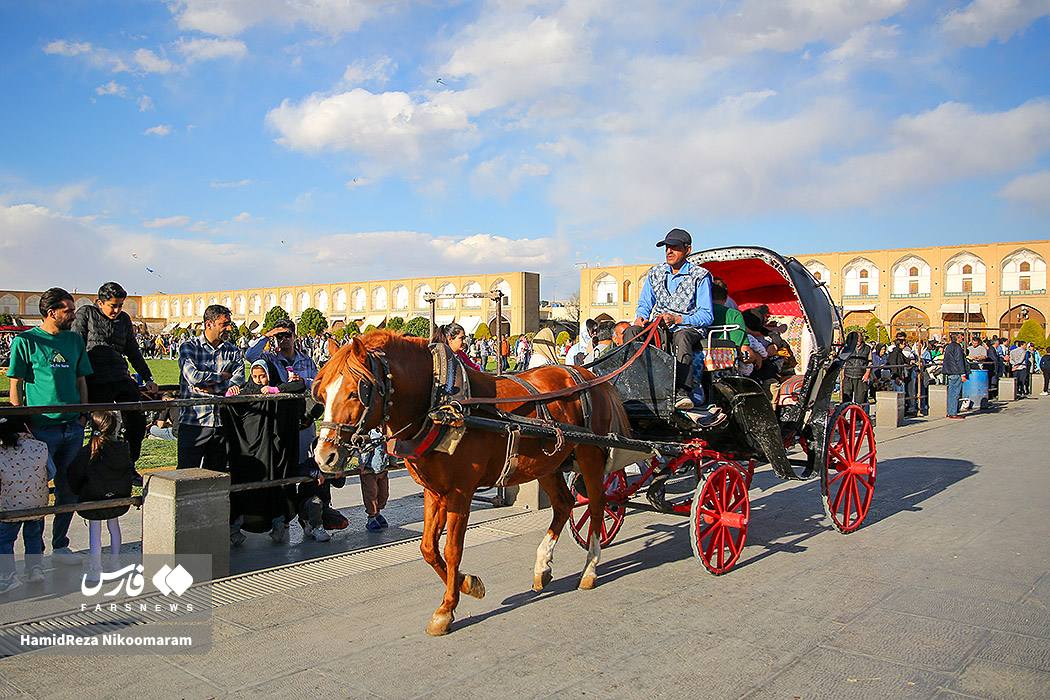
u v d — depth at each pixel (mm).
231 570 6387
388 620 5207
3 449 5648
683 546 7219
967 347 26578
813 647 4762
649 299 7496
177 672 4383
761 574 6332
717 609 5469
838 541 7402
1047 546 7168
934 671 4414
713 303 7758
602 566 6586
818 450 7367
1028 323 43312
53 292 6387
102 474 5852
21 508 5578
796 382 7883
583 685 4246
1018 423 18016
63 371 6355
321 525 7363
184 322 88438
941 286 50906
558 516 6070
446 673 4391
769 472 11445
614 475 7422
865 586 5984
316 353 30562
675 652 4695
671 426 6945
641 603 5602
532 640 4879
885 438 15188
